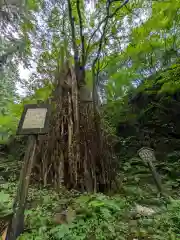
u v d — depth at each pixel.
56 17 3.52
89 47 3.35
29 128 1.79
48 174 2.71
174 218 1.79
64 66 3.31
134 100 5.27
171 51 4.20
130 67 4.46
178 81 3.87
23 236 1.51
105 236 1.54
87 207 1.89
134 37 3.64
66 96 3.05
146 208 2.03
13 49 3.84
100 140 2.89
